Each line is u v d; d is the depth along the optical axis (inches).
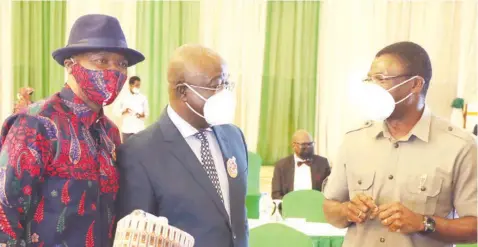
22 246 63.2
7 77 334.3
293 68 331.9
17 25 332.2
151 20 335.3
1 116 335.0
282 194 195.3
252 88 333.7
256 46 331.3
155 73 336.8
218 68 73.2
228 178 76.8
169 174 73.1
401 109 71.5
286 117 335.3
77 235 66.7
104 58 68.7
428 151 71.9
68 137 66.6
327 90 329.4
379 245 73.0
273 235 120.0
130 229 55.9
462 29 317.7
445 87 320.8
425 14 320.2
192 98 73.3
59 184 65.5
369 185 74.6
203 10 333.4
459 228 68.7
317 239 141.9
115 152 74.4
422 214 70.6
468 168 70.4
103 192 69.9
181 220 72.9
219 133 79.1
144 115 303.6
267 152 337.4
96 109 70.7
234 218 76.0
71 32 70.4
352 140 77.7
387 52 71.5
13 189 61.5
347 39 323.9
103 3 333.4
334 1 324.5
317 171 196.1
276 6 328.5
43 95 337.1
